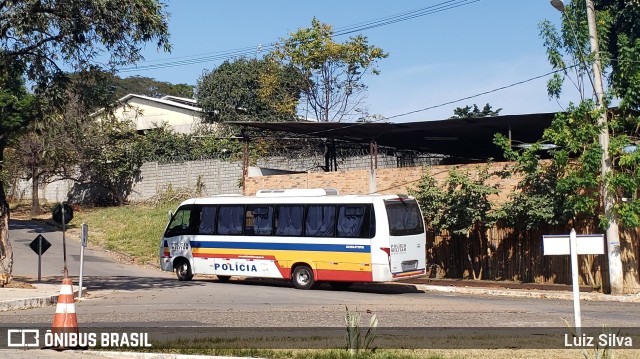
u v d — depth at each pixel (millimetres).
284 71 46375
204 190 41594
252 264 23094
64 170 45281
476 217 22719
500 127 26609
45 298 17406
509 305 17594
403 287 23438
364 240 21047
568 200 20344
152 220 38656
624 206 19312
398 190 26828
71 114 26109
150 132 46250
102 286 22469
